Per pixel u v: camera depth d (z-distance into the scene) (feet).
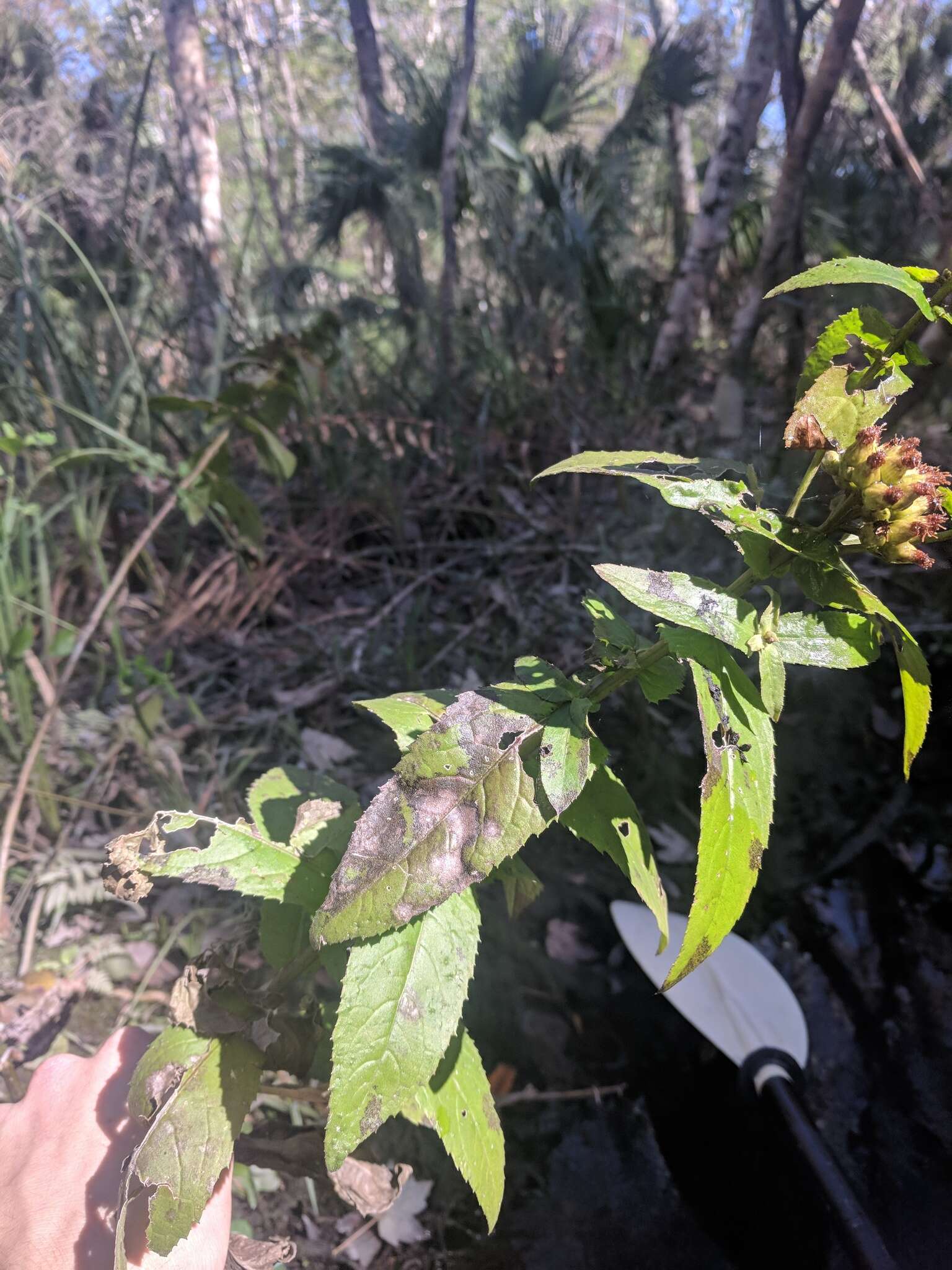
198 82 8.26
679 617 1.01
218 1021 1.27
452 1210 2.34
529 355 7.04
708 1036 2.62
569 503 5.32
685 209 10.80
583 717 1.10
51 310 4.69
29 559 3.27
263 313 8.13
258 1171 2.35
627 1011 2.84
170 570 4.85
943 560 4.22
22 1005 2.51
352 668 4.14
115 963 2.72
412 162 9.40
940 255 5.30
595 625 1.21
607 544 4.89
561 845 3.43
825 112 5.26
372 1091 1.00
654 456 1.15
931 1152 2.40
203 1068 1.23
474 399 6.63
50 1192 1.29
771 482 4.42
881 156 8.57
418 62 11.45
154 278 5.75
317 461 5.24
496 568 5.01
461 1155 1.21
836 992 2.90
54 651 3.11
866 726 3.97
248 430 3.62
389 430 5.68
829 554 1.05
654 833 3.47
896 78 9.57
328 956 1.28
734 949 2.86
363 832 1.02
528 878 1.41
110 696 3.79
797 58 5.55
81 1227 1.26
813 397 1.05
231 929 2.85
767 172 9.84
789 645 1.05
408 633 4.15
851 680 4.15
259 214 7.88
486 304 8.45
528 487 5.53
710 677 1.03
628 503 5.12
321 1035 1.33
